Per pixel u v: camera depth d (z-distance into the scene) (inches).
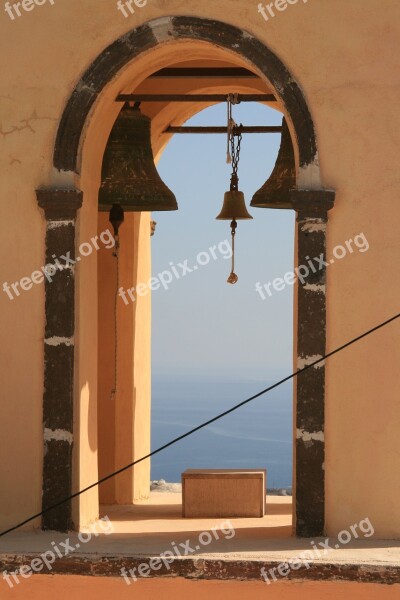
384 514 464.8
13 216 482.0
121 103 507.2
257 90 590.6
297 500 469.1
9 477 480.4
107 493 582.2
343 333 467.5
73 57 481.1
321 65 469.7
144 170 520.1
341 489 466.6
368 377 466.0
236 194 556.1
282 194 515.5
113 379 582.2
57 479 478.6
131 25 478.6
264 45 471.8
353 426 466.6
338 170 468.1
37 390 480.1
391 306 466.0
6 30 484.7
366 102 467.8
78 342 480.4
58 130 479.5
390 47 467.8
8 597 446.3
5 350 481.7
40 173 481.1
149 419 618.5
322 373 466.9
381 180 466.6
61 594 443.8
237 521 512.4
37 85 482.0
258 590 434.9
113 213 531.5
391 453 465.1
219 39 473.7
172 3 476.4
